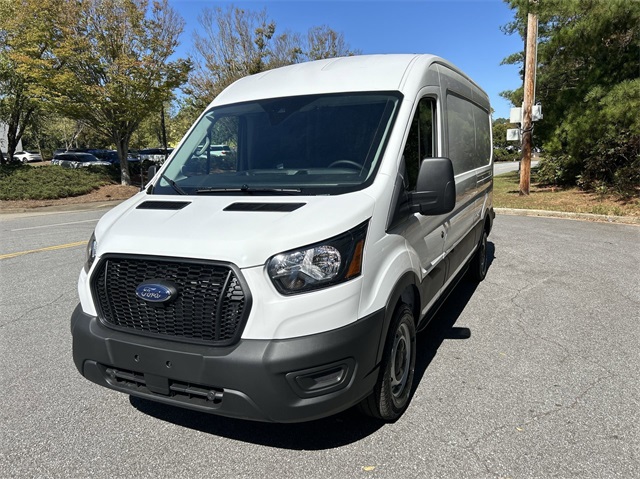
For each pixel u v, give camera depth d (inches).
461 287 240.4
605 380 143.1
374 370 107.8
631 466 105.0
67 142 2071.9
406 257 122.1
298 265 96.8
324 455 112.3
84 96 754.2
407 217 126.6
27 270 286.0
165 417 130.6
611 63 541.3
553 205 504.4
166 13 783.1
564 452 110.3
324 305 97.8
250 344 96.2
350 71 149.4
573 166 628.1
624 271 258.8
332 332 98.2
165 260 102.5
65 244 367.6
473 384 142.8
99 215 568.4
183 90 1013.8
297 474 105.9
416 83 139.8
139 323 107.3
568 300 215.8
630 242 330.6
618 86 458.0
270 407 96.2
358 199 110.4
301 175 126.3
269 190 120.8
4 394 142.8
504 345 169.9
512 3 543.2
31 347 175.6
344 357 99.2
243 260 96.3
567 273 258.7
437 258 157.2
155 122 1588.3
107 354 108.4
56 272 279.9
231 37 1073.5
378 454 111.9
